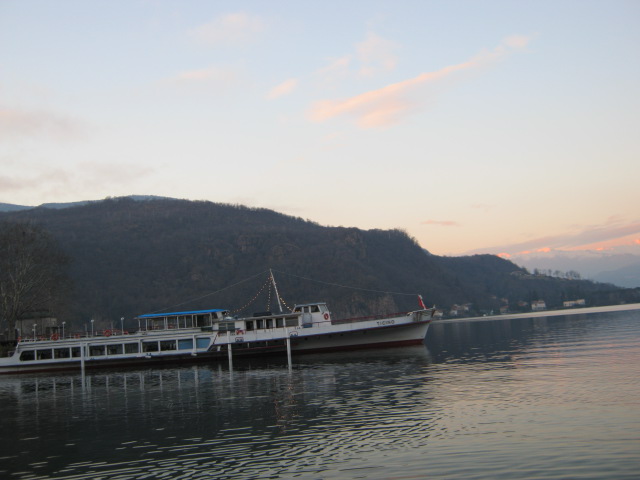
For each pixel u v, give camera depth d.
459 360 66.81
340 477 24.56
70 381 70.81
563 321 174.88
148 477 26.39
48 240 112.69
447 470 24.48
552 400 37.44
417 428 32.06
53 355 85.44
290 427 34.47
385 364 66.62
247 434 33.41
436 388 45.47
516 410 35.03
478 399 39.53
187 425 37.12
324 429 33.31
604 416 31.92
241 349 86.69
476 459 25.69
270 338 86.25
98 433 36.44
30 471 28.55
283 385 53.38
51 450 32.53
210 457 28.97
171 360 85.94
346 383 51.78
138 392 55.31
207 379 63.34
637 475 22.61
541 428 30.19
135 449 31.59
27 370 84.94
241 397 47.47
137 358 85.62
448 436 29.86
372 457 27.06
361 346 89.06
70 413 44.94
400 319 88.81
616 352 64.75
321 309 89.62
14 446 34.09
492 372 53.44
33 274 104.19
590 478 22.59
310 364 72.50
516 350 76.69
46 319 118.12
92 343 85.69
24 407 49.75
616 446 26.25
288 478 24.92
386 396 43.19
